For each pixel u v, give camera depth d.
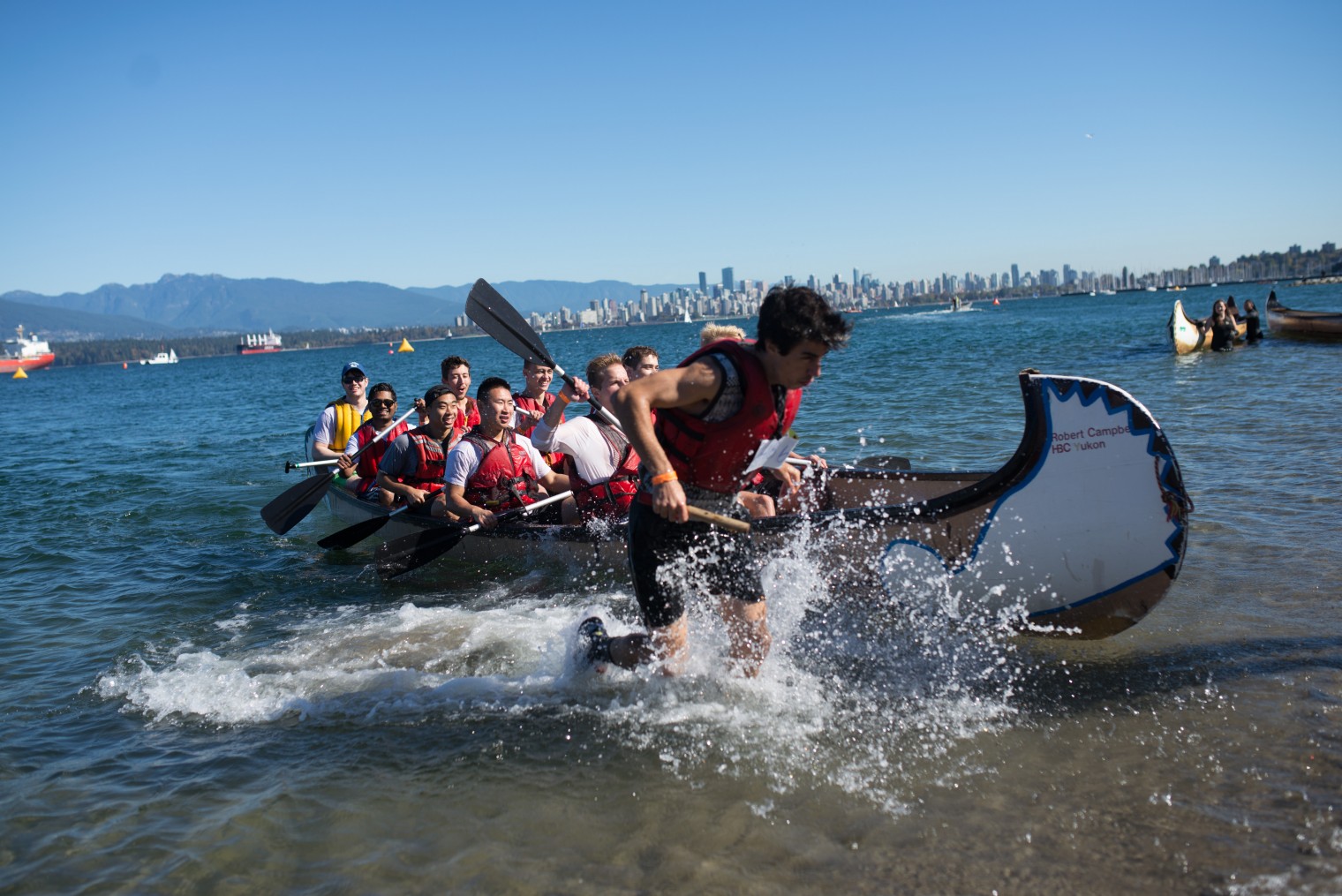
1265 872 2.27
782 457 3.11
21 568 6.34
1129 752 2.90
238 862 2.61
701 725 3.31
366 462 7.26
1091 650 3.74
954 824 2.59
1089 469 3.55
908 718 3.28
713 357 2.88
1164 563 3.56
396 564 5.38
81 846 2.72
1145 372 16.00
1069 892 2.26
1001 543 3.70
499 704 3.61
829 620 4.02
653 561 3.23
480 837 2.67
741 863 2.47
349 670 4.09
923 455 8.47
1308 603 3.99
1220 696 3.22
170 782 3.09
